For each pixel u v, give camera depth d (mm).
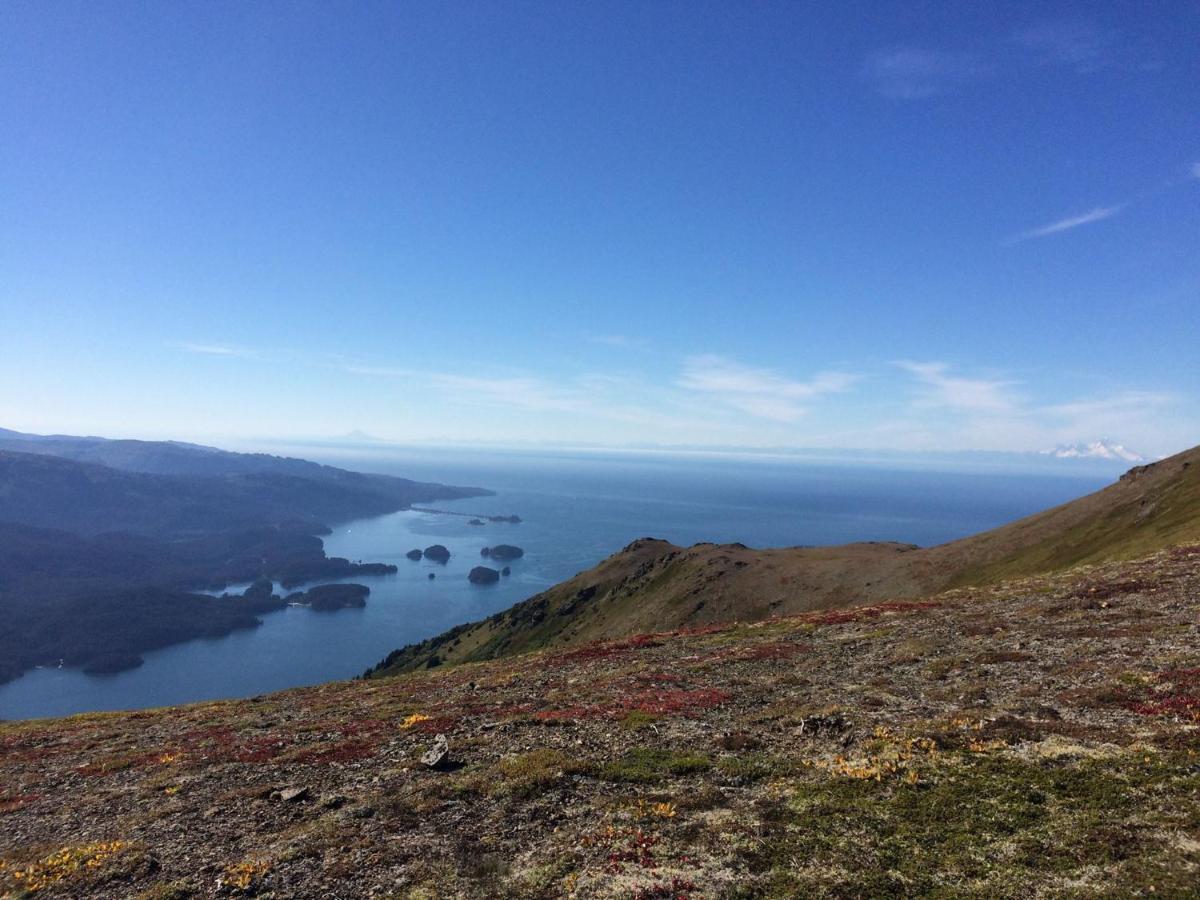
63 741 36500
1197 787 15617
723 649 44750
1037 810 15688
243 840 18484
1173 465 101562
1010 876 13266
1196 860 12812
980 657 32250
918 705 25641
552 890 14344
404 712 34562
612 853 15633
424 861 16156
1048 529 110812
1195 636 29828
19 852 19156
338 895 14930
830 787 18297
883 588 120938
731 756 21938
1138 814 14891
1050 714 22156
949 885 13258
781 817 16781
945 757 19266
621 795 19219
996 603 48969
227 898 15086
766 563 165875
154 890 15641
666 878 14352
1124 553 74812
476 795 20094
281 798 21516
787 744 22656
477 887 14766
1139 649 29391
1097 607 40656
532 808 18828
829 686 30828
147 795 23625
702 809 17828
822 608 125250
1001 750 19328
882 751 20297
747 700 29750
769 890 13633
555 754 22797
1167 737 18469
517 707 32531
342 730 31328
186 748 31078
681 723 26391
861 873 13906
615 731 25891
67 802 24094
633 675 37844
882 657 36031
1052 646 32688
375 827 18297
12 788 27109
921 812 16250
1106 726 20375
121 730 38344
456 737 27188
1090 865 13258
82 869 17266
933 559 124000
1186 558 52000
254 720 36938
